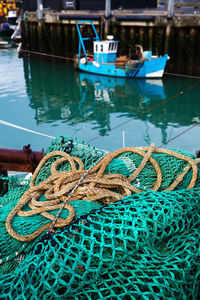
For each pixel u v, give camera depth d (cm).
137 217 133
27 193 166
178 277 127
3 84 2058
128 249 131
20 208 160
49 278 121
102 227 131
